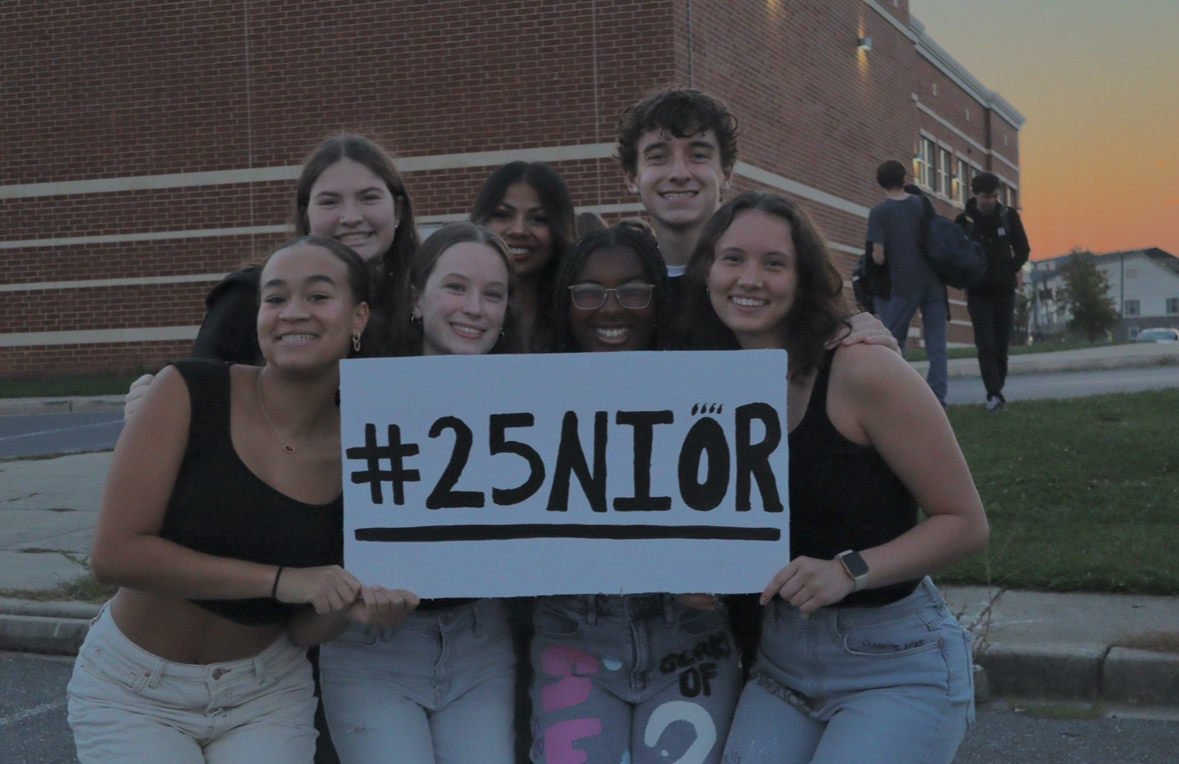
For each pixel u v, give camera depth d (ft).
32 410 47.96
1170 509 21.52
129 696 8.25
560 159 47.98
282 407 8.38
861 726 8.25
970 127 103.76
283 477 8.34
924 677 8.34
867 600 8.39
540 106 48.21
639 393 8.34
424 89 49.70
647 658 8.96
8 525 25.91
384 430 8.34
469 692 9.12
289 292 8.18
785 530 8.25
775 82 57.11
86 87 55.11
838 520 8.39
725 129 12.21
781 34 57.93
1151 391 31.27
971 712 8.63
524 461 8.39
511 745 9.12
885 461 8.29
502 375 8.36
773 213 8.52
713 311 9.12
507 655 9.41
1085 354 51.57
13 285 56.85
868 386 8.14
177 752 8.20
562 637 9.12
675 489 8.35
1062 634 16.47
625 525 8.38
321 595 7.99
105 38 54.60
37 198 56.24
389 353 9.84
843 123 67.26
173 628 8.23
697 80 48.65
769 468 8.25
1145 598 18.17
